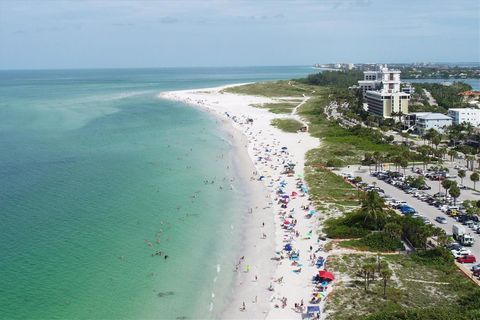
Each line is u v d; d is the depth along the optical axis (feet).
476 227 371.15
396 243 340.59
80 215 405.18
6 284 284.82
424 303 260.21
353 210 415.85
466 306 250.16
